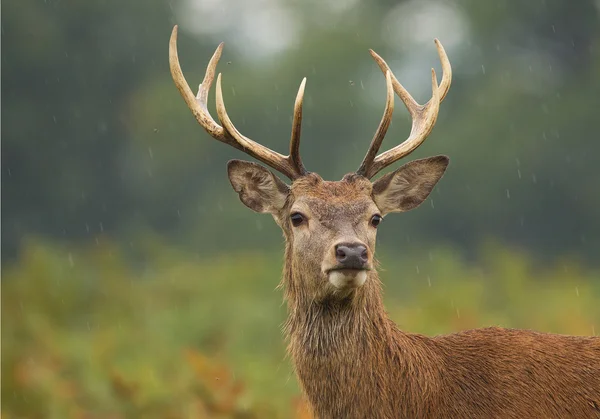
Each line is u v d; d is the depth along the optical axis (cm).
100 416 1711
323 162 7456
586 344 1230
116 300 2791
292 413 1634
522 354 1215
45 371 1923
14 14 7400
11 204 7369
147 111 7619
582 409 1188
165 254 3519
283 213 1265
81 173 7581
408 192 1288
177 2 8931
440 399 1188
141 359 2083
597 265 5875
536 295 2881
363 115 7531
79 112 7694
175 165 7544
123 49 8131
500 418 1180
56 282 2762
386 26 8938
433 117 1299
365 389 1168
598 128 6700
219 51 1370
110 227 7550
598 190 6556
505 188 6512
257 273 3073
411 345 1199
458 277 2914
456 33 8806
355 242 1148
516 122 6800
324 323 1180
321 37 8112
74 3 7931
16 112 7344
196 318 2384
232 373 1869
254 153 1266
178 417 1658
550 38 8000
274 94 7575
